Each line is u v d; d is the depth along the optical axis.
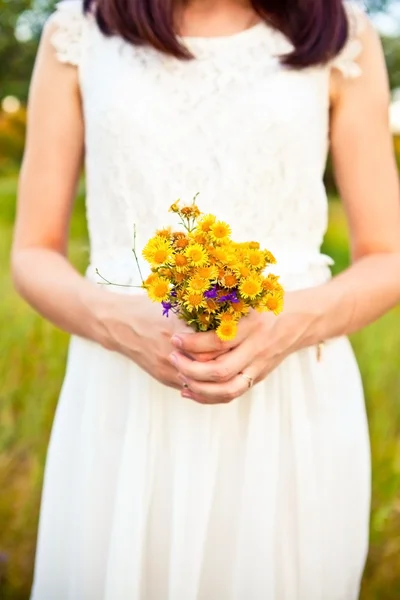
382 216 1.36
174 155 1.34
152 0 1.32
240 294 1.13
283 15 1.36
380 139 1.37
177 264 1.12
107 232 1.37
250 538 1.31
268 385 1.34
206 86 1.34
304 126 1.34
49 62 1.38
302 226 1.37
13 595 1.92
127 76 1.33
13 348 2.28
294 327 1.26
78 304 1.31
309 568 1.34
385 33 3.43
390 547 2.02
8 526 2.06
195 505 1.31
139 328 1.26
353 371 1.40
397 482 2.05
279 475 1.35
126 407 1.35
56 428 1.41
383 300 1.33
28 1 2.91
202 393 1.22
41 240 1.38
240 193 1.34
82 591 1.36
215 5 1.38
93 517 1.35
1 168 3.60
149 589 1.36
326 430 1.35
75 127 1.39
